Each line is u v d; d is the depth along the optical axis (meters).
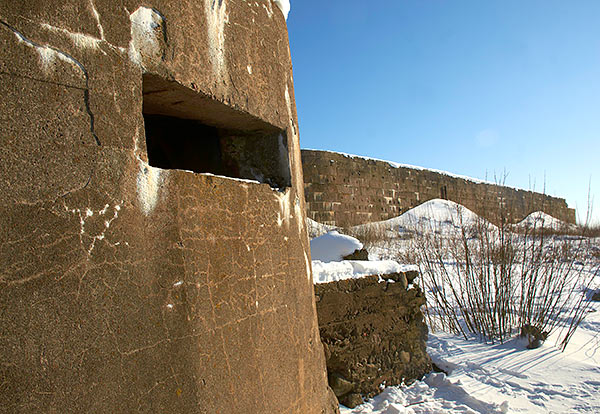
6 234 1.10
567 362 3.96
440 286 6.65
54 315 1.17
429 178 17.34
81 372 1.21
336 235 4.04
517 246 6.38
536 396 3.29
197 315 1.58
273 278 2.08
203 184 1.70
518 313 5.08
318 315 3.04
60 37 1.26
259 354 1.89
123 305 1.33
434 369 4.06
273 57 2.36
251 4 2.19
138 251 1.40
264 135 2.49
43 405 1.12
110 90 1.38
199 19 1.78
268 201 2.11
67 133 1.25
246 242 1.91
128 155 1.41
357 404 3.15
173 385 1.45
